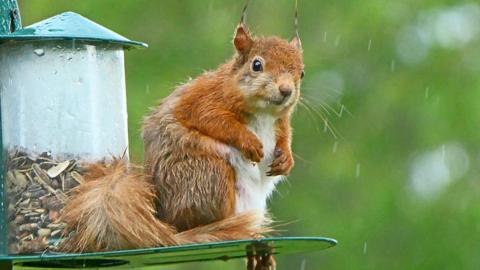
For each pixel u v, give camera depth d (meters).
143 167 11.13
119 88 11.14
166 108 11.24
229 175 11.07
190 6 19.16
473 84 20.17
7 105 10.95
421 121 20.19
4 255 10.73
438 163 20.20
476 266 19.61
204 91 11.23
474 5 20.44
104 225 10.41
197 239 10.58
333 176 20.19
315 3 20.08
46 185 10.79
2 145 10.95
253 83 11.12
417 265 19.72
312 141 20.17
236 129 11.11
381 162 20.23
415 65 20.34
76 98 10.91
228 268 19.50
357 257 19.86
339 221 20.00
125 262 10.77
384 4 20.23
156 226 10.50
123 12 18.80
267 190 11.55
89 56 10.97
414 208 19.92
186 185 11.01
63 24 10.96
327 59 20.02
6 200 10.89
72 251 10.52
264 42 11.32
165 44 18.89
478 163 20.00
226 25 19.11
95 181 10.67
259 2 19.75
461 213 19.83
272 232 11.57
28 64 10.89
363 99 20.23
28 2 18.31
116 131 11.07
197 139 11.07
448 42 20.31
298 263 20.44
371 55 20.19
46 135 10.85
